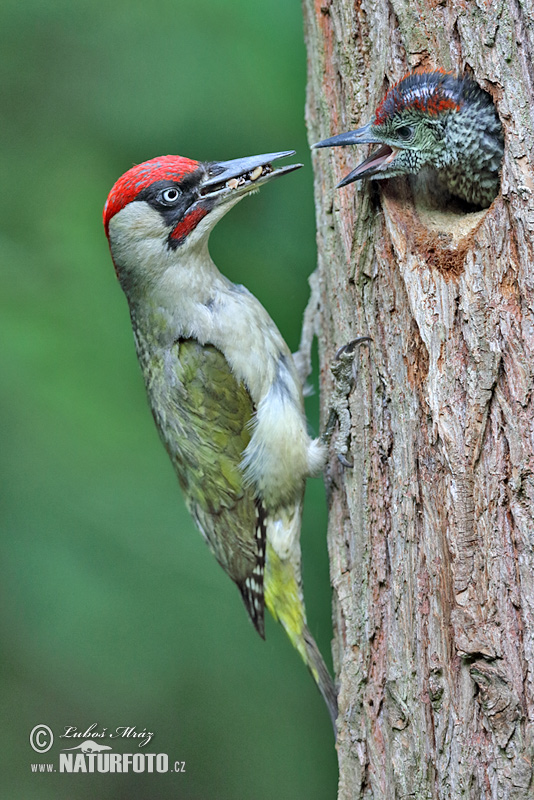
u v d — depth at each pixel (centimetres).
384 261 677
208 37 1051
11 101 1110
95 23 1107
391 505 667
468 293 610
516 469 586
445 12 658
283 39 1046
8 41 1120
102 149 1092
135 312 872
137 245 833
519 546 584
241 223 1045
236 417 847
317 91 779
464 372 612
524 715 578
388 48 686
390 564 666
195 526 1013
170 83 1050
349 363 720
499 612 588
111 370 1025
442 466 618
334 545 757
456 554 603
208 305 839
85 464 1002
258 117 1034
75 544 988
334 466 765
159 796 1109
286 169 821
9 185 1085
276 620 871
